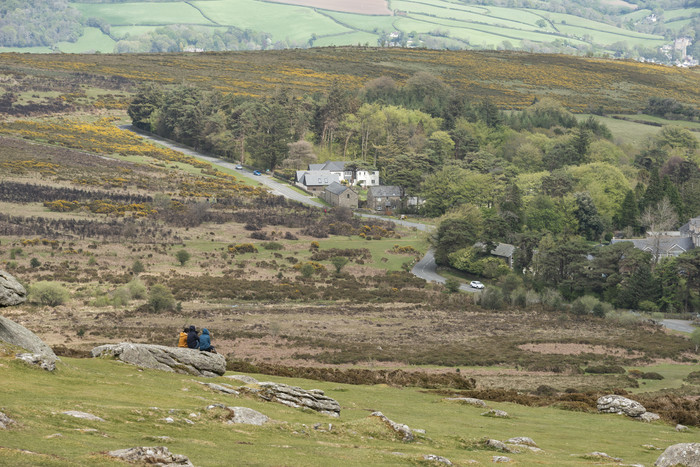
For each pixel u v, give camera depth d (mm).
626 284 149125
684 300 146500
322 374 55094
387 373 59562
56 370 28516
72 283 127500
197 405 26734
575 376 84625
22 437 18281
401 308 131125
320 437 25719
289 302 129750
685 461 26000
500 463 25016
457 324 119938
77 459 17109
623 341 111375
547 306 141125
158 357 35594
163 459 18156
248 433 24078
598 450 31469
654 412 47219
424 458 23516
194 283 134375
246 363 53656
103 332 96312
